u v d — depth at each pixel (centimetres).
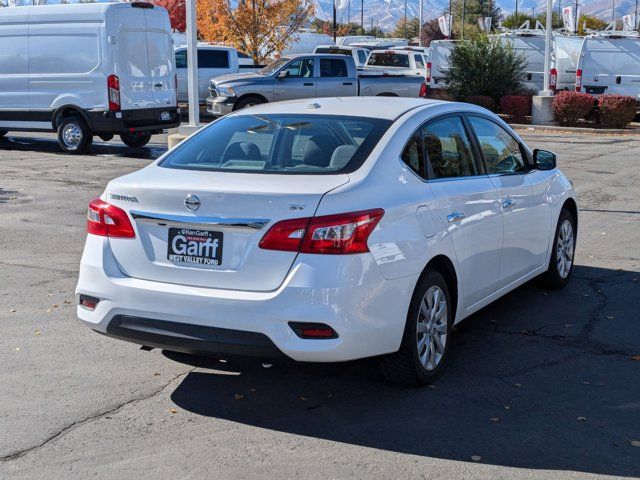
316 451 428
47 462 413
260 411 479
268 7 2966
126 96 1647
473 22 8594
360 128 520
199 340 450
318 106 563
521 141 675
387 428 456
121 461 415
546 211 681
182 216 458
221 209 449
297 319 432
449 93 2661
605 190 1297
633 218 1073
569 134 2256
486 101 2566
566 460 419
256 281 443
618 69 2423
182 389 511
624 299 712
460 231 534
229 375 534
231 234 450
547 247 696
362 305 444
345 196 448
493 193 584
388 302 461
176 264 463
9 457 418
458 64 2630
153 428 455
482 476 402
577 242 936
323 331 434
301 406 487
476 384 521
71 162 1552
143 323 465
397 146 507
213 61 2536
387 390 511
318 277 432
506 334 620
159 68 1725
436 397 500
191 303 450
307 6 3052
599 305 695
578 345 596
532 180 659
